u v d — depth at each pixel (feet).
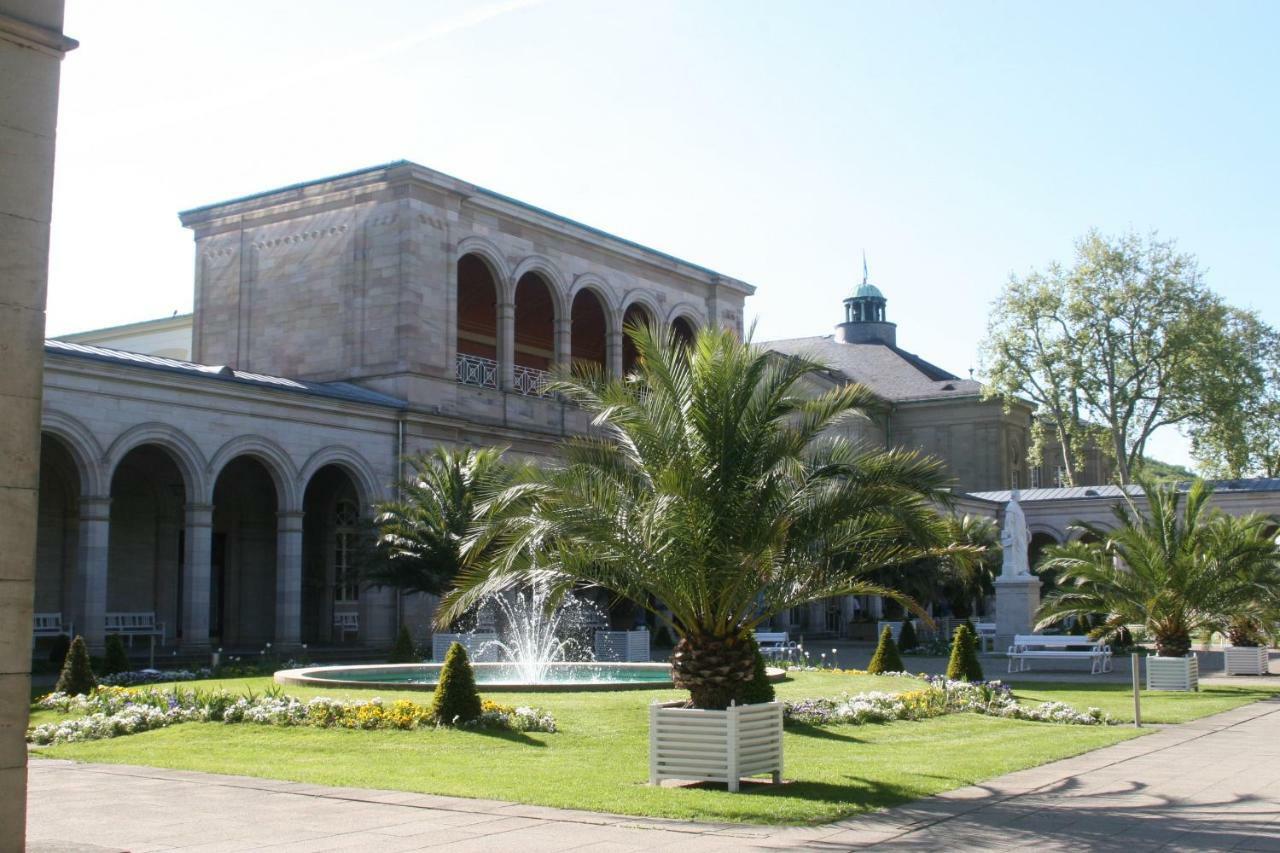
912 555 56.70
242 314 162.71
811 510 53.72
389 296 149.89
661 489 50.98
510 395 162.20
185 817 39.99
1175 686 98.84
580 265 176.96
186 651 117.80
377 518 120.26
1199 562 106.11
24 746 29.07
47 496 123.34
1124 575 108.99
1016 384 252.42
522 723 62.28
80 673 76.69
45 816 40.37
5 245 29.71
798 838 36.70
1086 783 48.93
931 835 37.52
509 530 55.52
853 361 301.43
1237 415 242.58
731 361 52.26
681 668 52.54
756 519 51.80
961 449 272.51
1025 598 140.26
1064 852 35.04
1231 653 123.03
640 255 186.19
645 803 42.24
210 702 67.31
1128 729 70.74
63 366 107.55
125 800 43.52
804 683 88.07
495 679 90.02
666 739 47.52
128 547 133.80
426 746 57.47
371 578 119.24
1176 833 38.01
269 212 161.89
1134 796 45.55
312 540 152.66
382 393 148.77
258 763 53.16
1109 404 245.04
